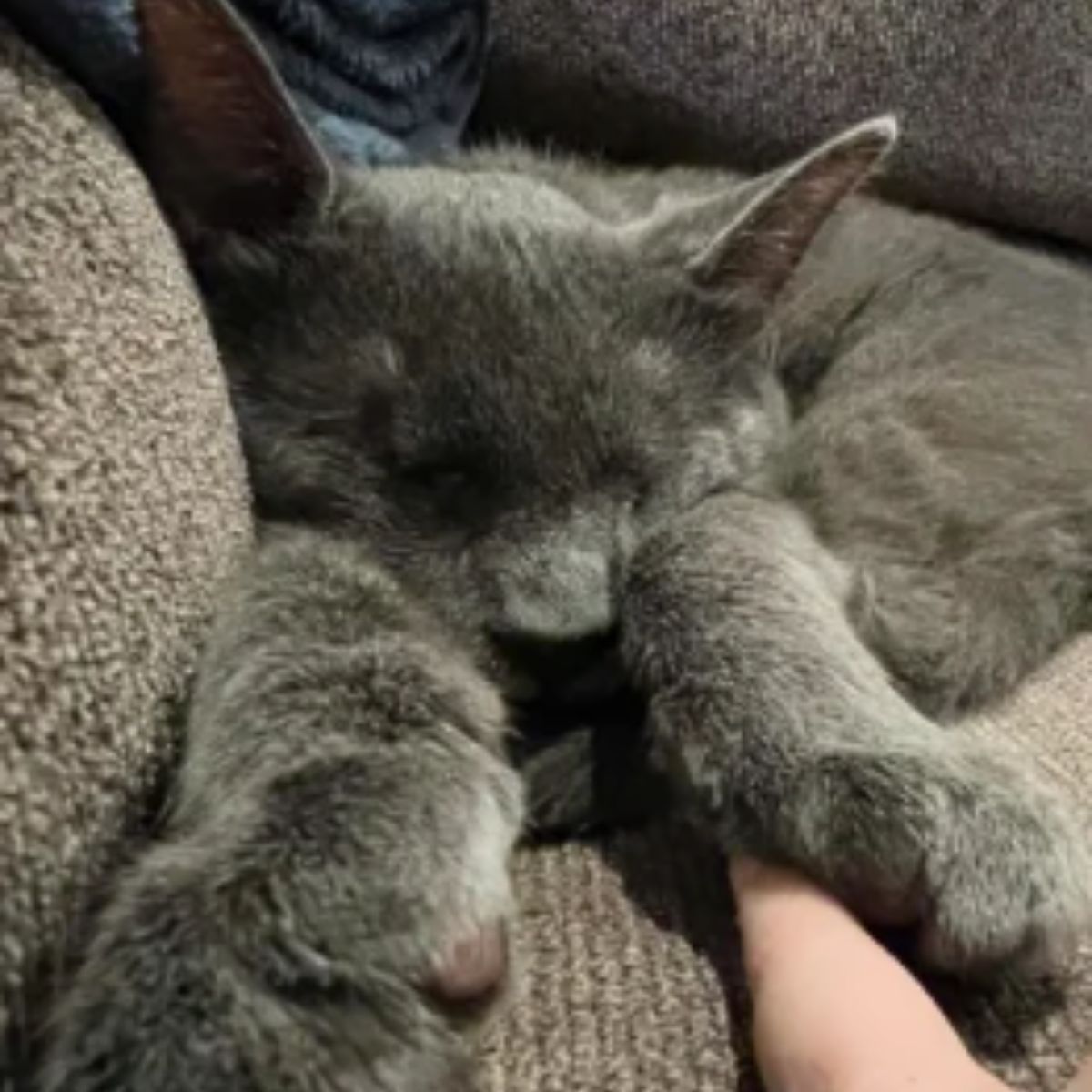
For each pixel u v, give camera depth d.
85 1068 0.11
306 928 0.12
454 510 0.17
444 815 0.13
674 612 0.16
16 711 0.11
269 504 0.17
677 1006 0.13
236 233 0.17
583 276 0.18
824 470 0.19
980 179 0.27
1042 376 0.21
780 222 0.19
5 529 0.12
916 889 0.14
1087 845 0.14
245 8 0.20
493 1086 0.12
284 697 0.13
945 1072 0.12
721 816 0.14
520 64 0.24
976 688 0.18
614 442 0.17
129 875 0.12
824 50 0.25
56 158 0.14
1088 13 0.27
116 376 0.13
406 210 0.18
